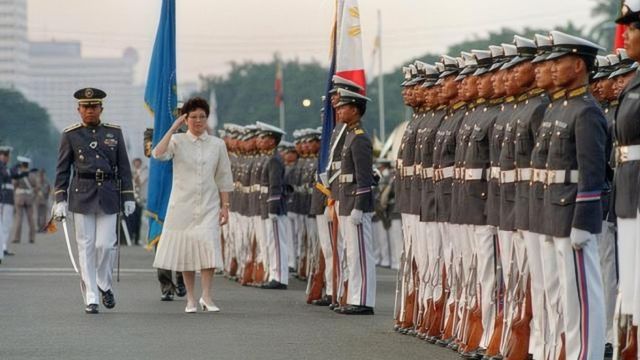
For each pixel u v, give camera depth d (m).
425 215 22.70
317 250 29.73
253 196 35.25
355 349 21.86
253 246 35.44
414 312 23.56
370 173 27.03
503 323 20.03
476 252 21.00
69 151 26.91
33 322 25.42
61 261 45.97
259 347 22.06
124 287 33.88
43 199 72.56
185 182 26.62
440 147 22.25
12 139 135.75
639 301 16.72
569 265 18.30
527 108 19.50
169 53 31.95
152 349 21.77
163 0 32.06
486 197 20.84
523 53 19.59
